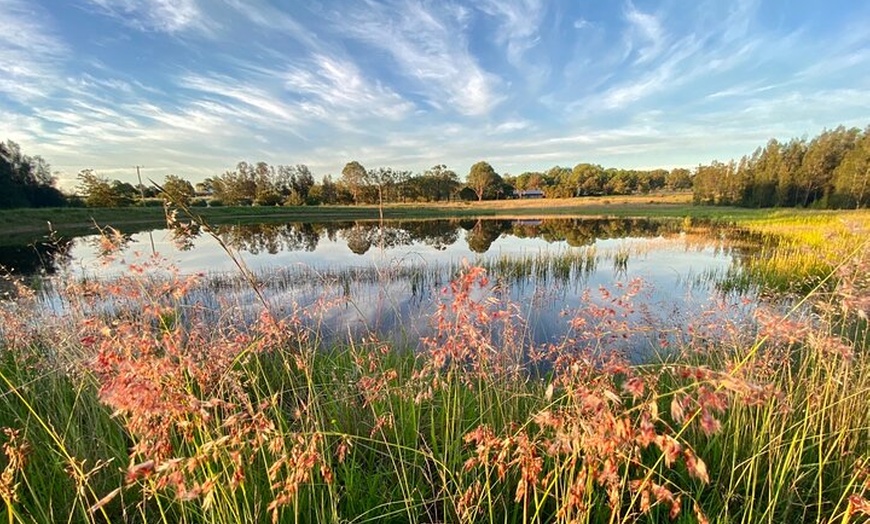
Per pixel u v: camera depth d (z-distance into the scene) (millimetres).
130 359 1902
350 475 2998
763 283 12391
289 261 18469
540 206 76625
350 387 4211
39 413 3789
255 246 25641
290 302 9531
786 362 3918
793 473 2986
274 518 1882
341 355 5688
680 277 14195
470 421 3676
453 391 4047
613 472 1730
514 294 11148
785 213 43219
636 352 5484
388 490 3121
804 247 13484
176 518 2693
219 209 57938
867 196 43500
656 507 2686
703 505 2799
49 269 15047
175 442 2688
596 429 1690
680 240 26703
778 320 2303
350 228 40344
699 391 1438
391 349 5891
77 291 4594
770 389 1562
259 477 2789
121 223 39469
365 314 9125
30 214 36344
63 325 4543
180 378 1998
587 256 17828
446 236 32062
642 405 1613
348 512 2838
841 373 3613
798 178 55438
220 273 13906
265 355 5016
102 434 3322
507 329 4156
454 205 79688
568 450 1771
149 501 2895
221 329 4336
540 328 7820
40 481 2914
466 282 2662
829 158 54562
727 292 11812
